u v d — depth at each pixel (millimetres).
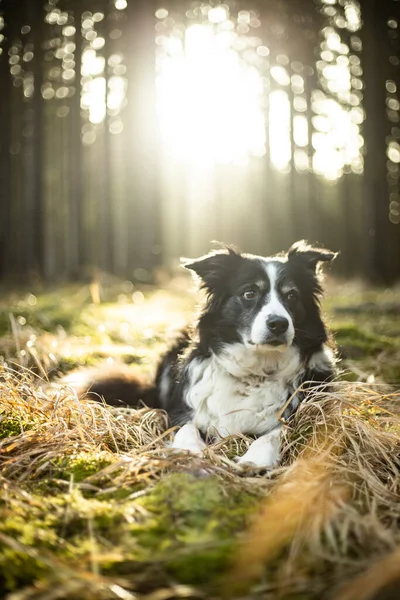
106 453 2750
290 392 3572
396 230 18000
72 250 15352
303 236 19406
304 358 3676
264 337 3420
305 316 3799
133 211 13336
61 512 2168
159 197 13406
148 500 2256
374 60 15516
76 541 2010
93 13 13922
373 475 2543
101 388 3996
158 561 1879
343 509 2156
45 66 14586
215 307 3793
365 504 2291
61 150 18312
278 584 1778
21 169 15469
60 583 1755
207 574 1827
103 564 1865
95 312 7492
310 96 16141
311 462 2572
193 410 3594
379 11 15344
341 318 8039
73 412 3080
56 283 12367
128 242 13461
